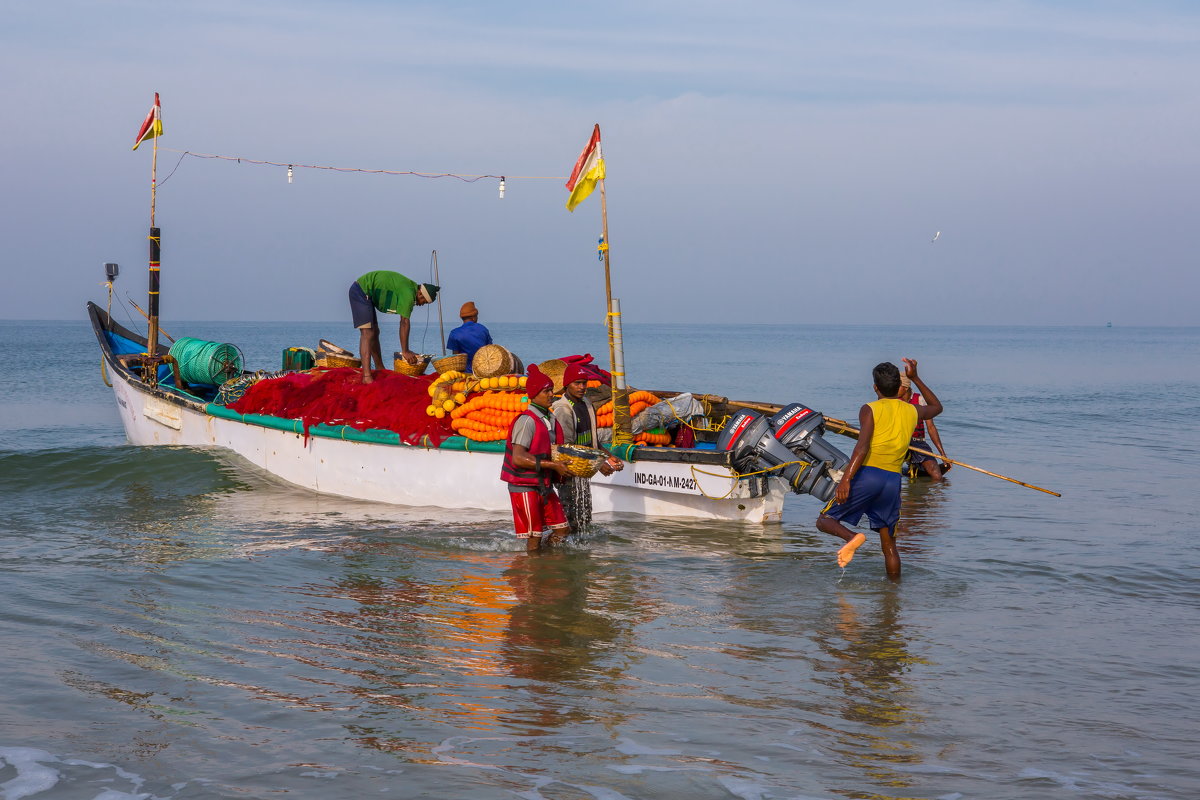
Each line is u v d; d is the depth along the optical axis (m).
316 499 10.98
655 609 6.72
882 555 8.47
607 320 9.57
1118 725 4.78
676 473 9.50
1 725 4.55
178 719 4.69
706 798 3.95
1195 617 6.69
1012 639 6.13
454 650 5.80
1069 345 124.12
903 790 4.04
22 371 39.50
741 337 191.50
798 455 9.23
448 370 10.48
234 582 7.31
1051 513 10.55
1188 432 19.88
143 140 15.00
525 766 4.23
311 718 4.73
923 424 13.06
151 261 15.00
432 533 9.13
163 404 13.56
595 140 9.42
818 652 5.83
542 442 8.35
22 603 6.57
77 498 10.82
